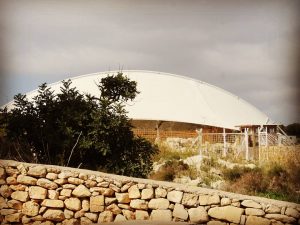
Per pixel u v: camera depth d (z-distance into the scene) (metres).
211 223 7.53
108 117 10.52
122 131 10.65
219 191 7.80
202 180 12.83
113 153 10.70
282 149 15.17
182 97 37.53
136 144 11.03
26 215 7.84
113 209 7.85
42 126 10.69
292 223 7.17
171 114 34.69
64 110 10.66
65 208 7.86
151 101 36.12
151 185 7.89
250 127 24.69
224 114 36.91
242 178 11.90
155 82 39.00
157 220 7.72
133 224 7.38
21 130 10.66
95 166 10.70
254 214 7.36
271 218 7.27
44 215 7.83
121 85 11.25
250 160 17.66
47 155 10.64
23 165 8.01
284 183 10.91
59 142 10.36
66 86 11.19
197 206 7.64
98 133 10.37
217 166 14.83
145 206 7.83
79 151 10.56
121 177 8.09
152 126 34.12
